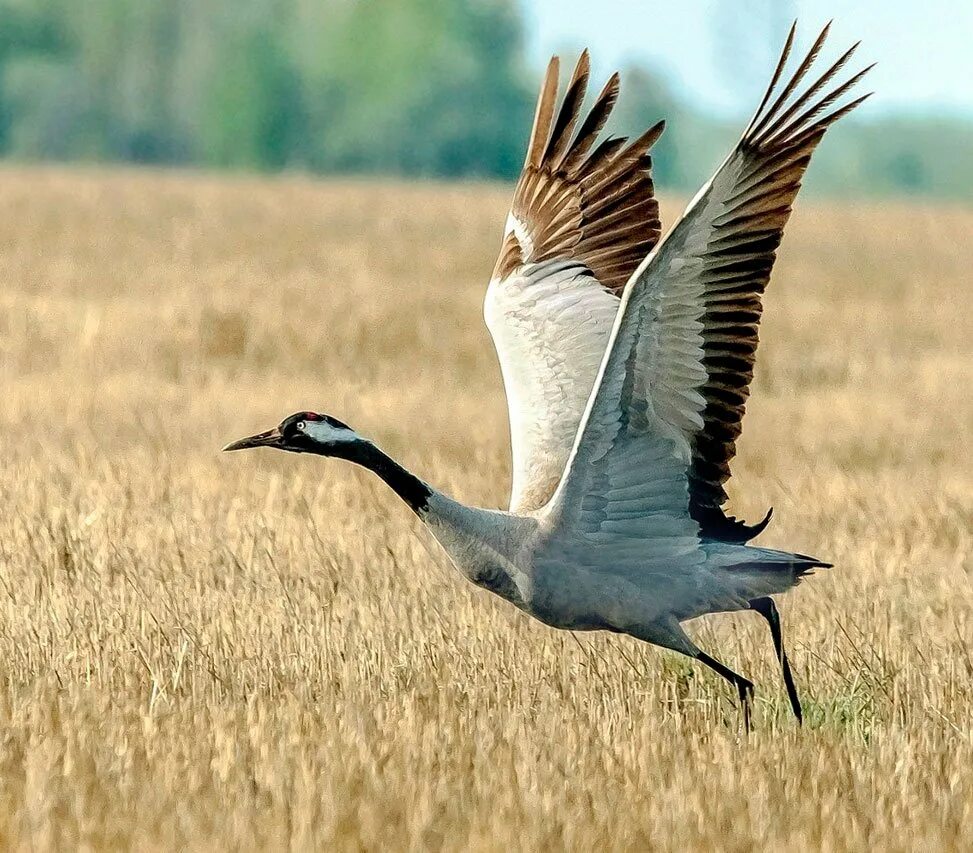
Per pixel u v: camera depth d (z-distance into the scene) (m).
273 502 16.36
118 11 109.19
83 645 12.12
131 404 22.11
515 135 103.31
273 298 31.28
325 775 9.59
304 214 47.88
